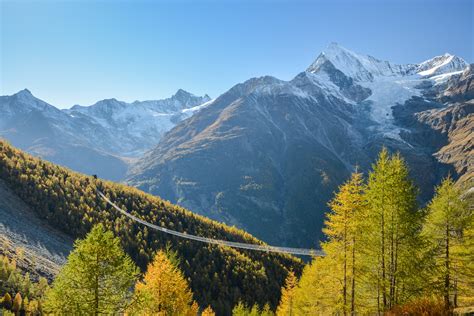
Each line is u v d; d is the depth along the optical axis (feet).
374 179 92.79
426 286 86.22
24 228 262.06
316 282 128.57
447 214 91.61
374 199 90.33
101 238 73.26
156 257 117.50
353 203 91.81
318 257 142.92
